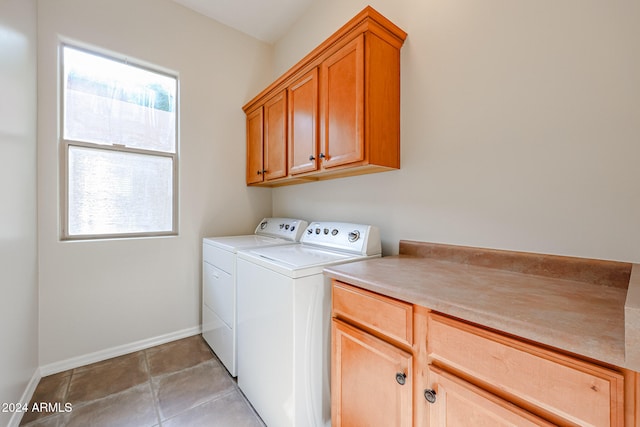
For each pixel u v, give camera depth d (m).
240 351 1.59
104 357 1.89
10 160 1.26
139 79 2.08
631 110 0.87
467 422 0.71
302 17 2.35
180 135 2.21
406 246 1.53
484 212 1.23
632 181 0.87
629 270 0.86
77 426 1.30
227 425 1.33
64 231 1.79
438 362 0.79
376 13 1.36
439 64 1.38
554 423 0.57
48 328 1.70
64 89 1.79
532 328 0.58
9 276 1.24
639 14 0.85
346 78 1.45
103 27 1.88
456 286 0.89
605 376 0.51
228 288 1.75
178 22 2.20
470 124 1.27
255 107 2.36
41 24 1.66
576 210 0.98
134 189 2.06
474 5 1.25
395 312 0.88
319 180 2.18
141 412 1.40
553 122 1.03
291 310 1.16
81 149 1.85
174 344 2.12
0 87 1.17
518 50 1.11
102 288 1.90
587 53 0.95
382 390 0.92
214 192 2.39
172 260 2.18
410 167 1.52
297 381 1.16
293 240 2.04
